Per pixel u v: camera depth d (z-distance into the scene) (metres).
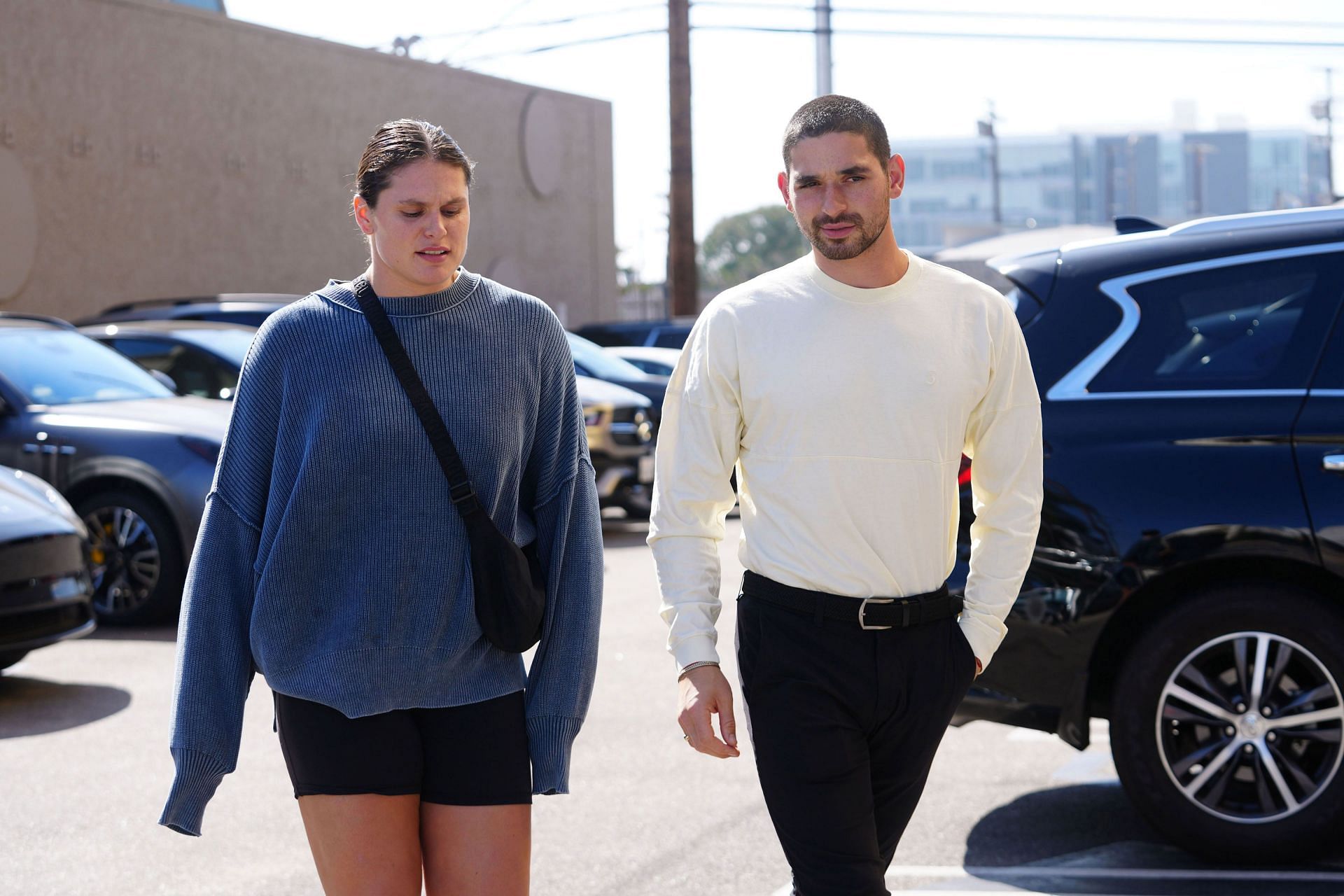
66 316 17.66
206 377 9.77
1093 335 4.33
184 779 2.61
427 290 2.65
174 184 18.98
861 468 2.67
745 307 2.76
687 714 2.76
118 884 4.22
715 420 2.79
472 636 2.64
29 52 17.19
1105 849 4.35
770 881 4.15
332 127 21.27
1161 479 4.12
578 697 2.75
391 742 2.60
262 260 20.22
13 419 8.52
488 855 2.66
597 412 11.70
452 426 2.62
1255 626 4.04
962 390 2.72
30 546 6.36
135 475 8.13
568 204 26.33
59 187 17.56
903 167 2.77
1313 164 152.75
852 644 2.69
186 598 2.66
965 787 5.05
